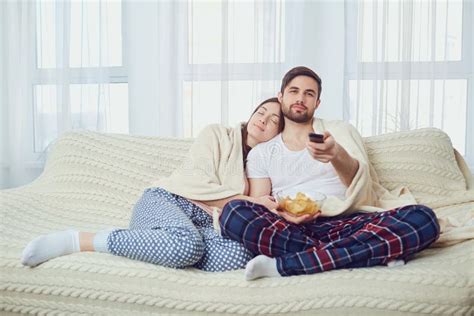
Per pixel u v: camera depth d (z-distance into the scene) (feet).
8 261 4.47
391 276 3.89
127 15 9.09
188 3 8.70
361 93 8.46
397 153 6.31
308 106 5.82
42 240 4.44
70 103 9.04
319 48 8.66
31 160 9.30
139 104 9.18
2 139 9.29
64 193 6.58
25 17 9.07
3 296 4.45
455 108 8.43
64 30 8.91
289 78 5.91
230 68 8.70
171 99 8.86
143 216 5.20
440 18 8.31
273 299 3.98
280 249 4.41
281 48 8.58
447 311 3.79
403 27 8.27
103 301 4.26
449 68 8.41
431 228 4.25
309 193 5.18
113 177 6.56
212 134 6.01
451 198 5.93
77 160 6.72
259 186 5.74
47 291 4.35
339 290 3.88
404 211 4.40
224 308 4.04
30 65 9.15
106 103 9.03
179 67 8.89
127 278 4.23
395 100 8.40
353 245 4.17
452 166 6.22
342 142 5.89
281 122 5.91
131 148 6.72
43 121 9.20
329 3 8.58
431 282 3.82
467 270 3.94
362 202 5.29
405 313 3.81
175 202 5.47
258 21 8.54
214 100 8.80
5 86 9.26
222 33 8.56
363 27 8.38
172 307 4.14
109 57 9.08
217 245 4.66
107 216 6.35
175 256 4.31
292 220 4.78
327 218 5.11
